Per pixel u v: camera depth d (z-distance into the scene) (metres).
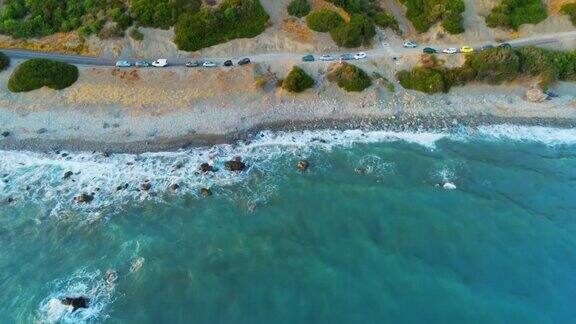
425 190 59.28
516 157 65.31
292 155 65.19
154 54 75.12
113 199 59.06
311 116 70.75
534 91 72.88
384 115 71.38
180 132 67.69
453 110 72.25
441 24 79.25
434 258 50.38
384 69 75.44
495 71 73.50
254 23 76.81
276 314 45.50
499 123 71.06
